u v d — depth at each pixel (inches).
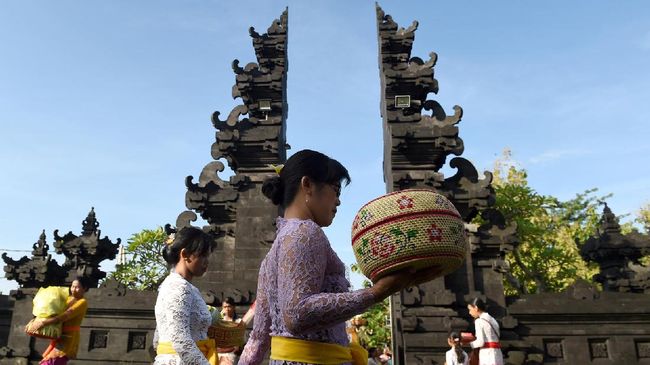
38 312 259.9
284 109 651.5
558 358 480.1
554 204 1093.1
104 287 520.7
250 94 618.8
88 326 508.1
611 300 490.6
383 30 639.8
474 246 520.4
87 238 561.6
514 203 956.0
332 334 82.4
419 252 73.3
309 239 79.5
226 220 573.6
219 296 525.3
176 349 125.2
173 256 144.9
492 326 395.2
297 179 91.5
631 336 479.8
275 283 84.7
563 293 500.4
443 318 487.5
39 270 537.6
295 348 80.3
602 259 549.6
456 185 550.6
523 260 964.0
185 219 565.0
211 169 587.2
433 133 557.6
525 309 494.6
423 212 75.8
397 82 597.0
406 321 482.9
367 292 74.3
